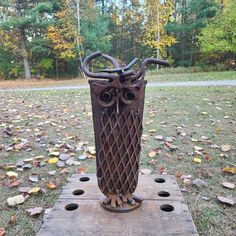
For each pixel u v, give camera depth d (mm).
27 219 2072
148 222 1534
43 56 23922
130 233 1454
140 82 1553
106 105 1522
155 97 7586
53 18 21562
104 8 28109
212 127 4328
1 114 5906
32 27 20938
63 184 2609
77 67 24688
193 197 2332
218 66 20125
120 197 1653
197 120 4793
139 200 1692
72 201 1747
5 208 2219
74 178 2084
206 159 3080
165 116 5176
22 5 21266
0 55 24078
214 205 2213
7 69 24438
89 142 3791
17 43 22781
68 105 6891
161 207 1680
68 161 3090
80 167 2963
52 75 25219
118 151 1588
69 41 22469
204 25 21078
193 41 23438
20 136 4152
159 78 15195
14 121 5117
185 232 1458
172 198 1769
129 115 1560
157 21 22766
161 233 1451
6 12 22062
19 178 2746
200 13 21484
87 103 7129
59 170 2912
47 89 11969
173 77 15406
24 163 3094
